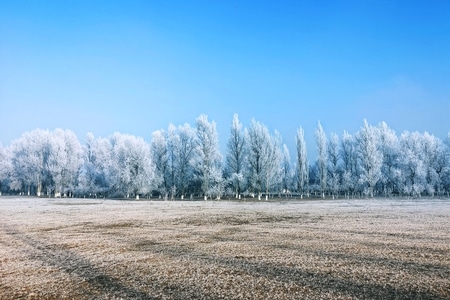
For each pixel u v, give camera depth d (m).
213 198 72.06
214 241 16.86
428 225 21.62
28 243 16.81
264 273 10.62
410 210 34.38
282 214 31.84
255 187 69.19
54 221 26.19
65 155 81.62
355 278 9.87
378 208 38.16
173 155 75.69
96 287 9.56
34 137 86.19
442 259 12.13
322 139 80.31
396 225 21.84
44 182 88.44
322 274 10.38
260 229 21.11
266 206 45.06
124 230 21.19
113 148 83.38
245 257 13.00
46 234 19.67
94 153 90.38
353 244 15.27
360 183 77.50
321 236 17.72
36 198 71.81
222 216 30.05
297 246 15.04
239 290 9.00
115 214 32.19
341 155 88.00
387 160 83.06
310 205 46.75
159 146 76.00
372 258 12.42
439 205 42.28
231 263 12.07
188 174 74.00
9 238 18.36
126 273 11.00
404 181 73.94
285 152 94.56
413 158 73.25
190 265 11.90
